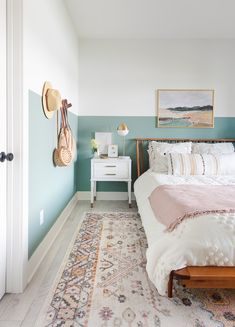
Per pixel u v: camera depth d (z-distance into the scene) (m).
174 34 3.47
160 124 3.69
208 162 3.00
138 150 3.71
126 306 1.42
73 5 2.75
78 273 1.76
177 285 1.62
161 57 3.63
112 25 3.22
